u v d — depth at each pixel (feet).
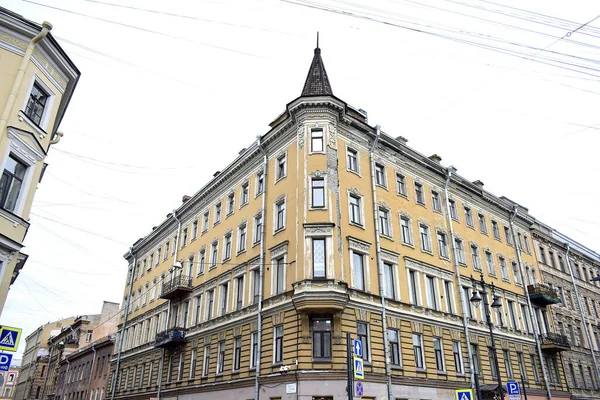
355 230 74.38
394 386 68.49
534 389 96.48
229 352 80.02
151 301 122.83
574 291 132.87
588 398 112.98
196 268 103.60
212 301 93.09
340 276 67.26
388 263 78.79
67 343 190.08
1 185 49.88
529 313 108.27
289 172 78.43
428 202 94.32
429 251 88.02
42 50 55.62
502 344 94.94
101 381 138.41
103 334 181.16
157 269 126.31
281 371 63.98
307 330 64.03
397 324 74.28
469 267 96.17
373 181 82.07
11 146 50.57
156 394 99.76
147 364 110.83
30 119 53.11
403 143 97.30
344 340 64.13
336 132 78.64
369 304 70.69
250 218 87.04
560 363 110.32
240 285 85.20
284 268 72.28
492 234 109.91
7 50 52.47
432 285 85.92
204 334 89.92
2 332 39.81
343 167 77.41
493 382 86.53
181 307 103.96
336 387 60.54
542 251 128.36
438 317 82.43
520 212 123.24
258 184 88.43
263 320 73.36
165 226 127.34
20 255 63.46
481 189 110.22
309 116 78.18
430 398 73.00
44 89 56.44
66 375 179.93
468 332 87.15
